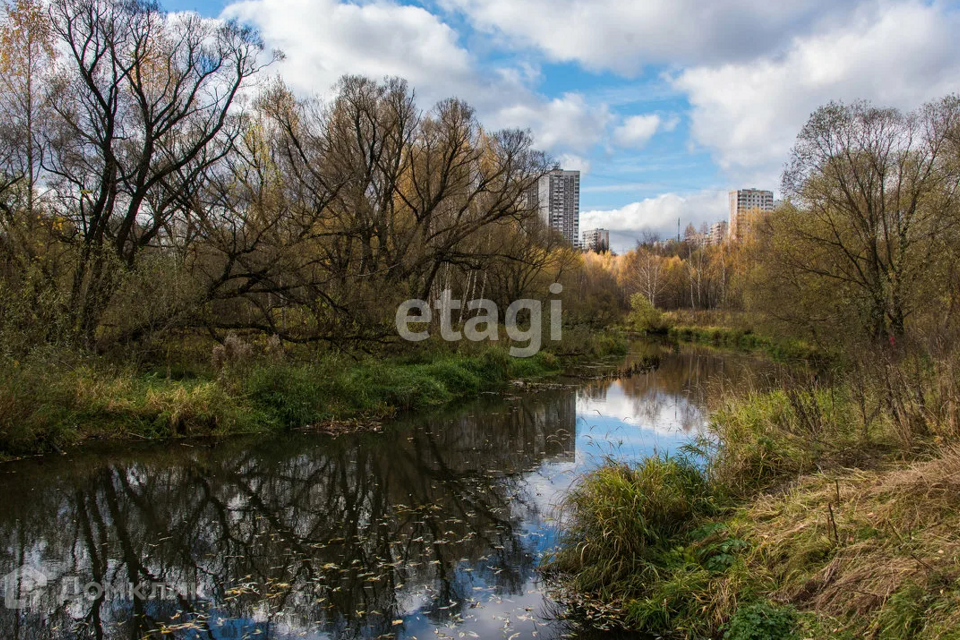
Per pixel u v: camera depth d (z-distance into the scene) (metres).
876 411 7.09
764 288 25.08
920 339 8.98
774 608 4.19
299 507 8.17
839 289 22.08
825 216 22.55
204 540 6.97
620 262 89.06
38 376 10.47
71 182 14.20
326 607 5.39
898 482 4.97
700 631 4.47
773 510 5.55
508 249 29.89
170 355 14.69
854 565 4.20
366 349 18.55
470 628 4.96
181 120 15.80
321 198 18.55
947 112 19.69
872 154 20.78
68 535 7.04
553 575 5.83
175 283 13.41
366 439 12.12
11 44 14.69
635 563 5.39
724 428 8.44
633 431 12.54
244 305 17.59
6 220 12.39
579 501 6.12
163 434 11.23
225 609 5.36
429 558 6.43
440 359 19.80
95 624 5.10
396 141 21.17
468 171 23.34
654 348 37.97
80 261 12.65
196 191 15.47
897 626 3.50
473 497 8.52
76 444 10.38
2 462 9.45
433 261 23.06
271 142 19.59
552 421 14.12
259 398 13.02
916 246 19.67
